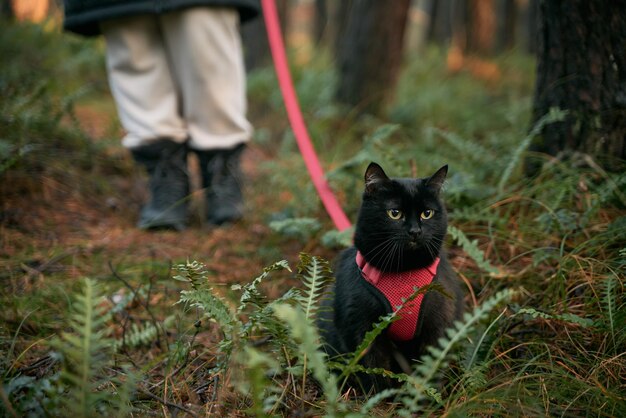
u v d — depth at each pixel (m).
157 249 4.12
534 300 2.96
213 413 2.17
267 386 2.20
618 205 3.45
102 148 5.86
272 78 9.78
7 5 11.50
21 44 9.35
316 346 1.95
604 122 3.62
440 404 2.17
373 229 2.70
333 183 4.53
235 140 4.57
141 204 5.13
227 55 4.32
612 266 2.93
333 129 7.21
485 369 2.41
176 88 4.50
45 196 4.83
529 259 3.32
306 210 4.48
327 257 3.89
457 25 18.69
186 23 4.12
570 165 3.68
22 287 3.40
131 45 4.30
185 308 3.03
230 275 3.77
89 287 1.93
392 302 2.53
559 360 2.55
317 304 3.08
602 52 3.55
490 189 3.85
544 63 3.83
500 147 4.92
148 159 4.52
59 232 4.35
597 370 2.35
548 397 2.21
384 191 2.71
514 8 15.77
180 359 2.48
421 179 2.82
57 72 8.59
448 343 1.94
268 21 4.40
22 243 4.04
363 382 2.61
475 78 11.33
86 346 1.82
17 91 5.54
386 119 7.60
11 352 2.41
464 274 3.28
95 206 4.95
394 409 2.41
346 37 7.68
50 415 1.87
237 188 4.70
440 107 8.05
